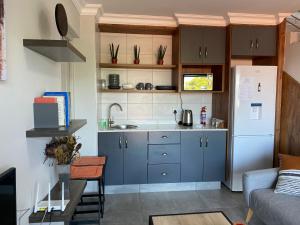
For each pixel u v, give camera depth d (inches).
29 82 59.9
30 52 60.4
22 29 55.6
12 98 51.1
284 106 132.0
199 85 135.9
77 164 104.2
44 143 70.5
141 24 131.8
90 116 123.0
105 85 142.3
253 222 97.6
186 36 131.1
